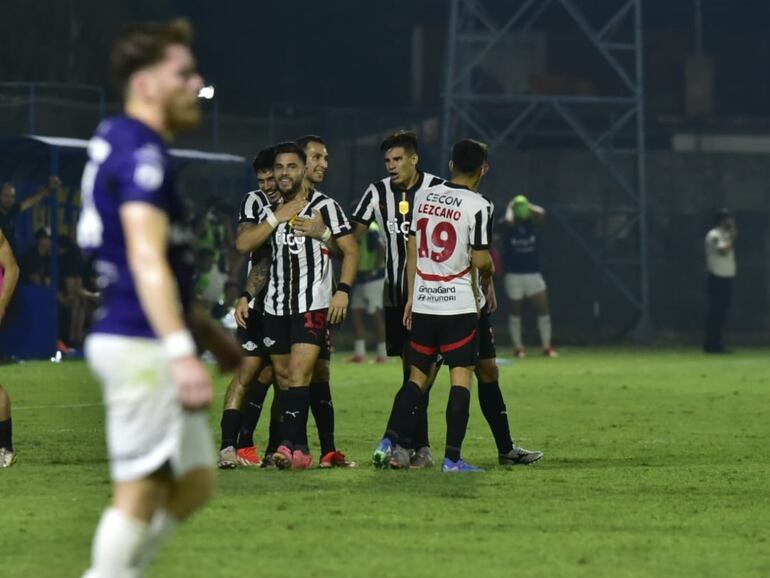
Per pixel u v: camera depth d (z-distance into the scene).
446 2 131.12
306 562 21.70
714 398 57.53
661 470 34.00
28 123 94.31
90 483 30.66
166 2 123.00
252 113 130.12
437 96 132.12
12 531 24.39
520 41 130.12
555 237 108.31
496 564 21.73
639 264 109.06
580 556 22.52
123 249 15.62
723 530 25.20
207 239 83.88
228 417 34.09
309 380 33.34
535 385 64.19
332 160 105.50
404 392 33.47
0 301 33.66
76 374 67.69
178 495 16.36
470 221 32.69
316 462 35.38
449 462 33.16
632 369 76.56
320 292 33.31
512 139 120.06
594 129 120.69
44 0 114.81
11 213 71.25
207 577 20.53
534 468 34.41
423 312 33.22
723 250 95.19
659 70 133.88
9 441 33.84
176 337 14.88
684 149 121.62
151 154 15.42
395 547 23.06
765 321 111.06
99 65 117.81
